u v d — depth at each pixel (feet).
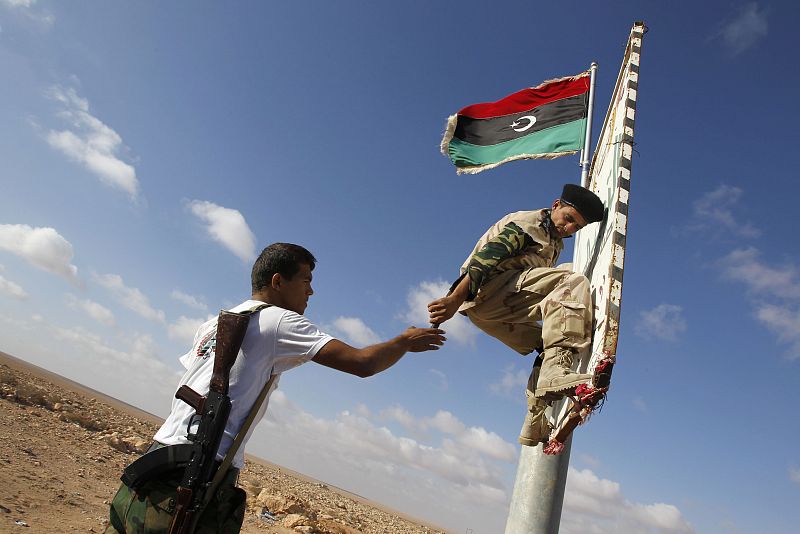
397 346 8.38
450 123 21.40
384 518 73.92
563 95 21.13
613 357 8.25
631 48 10.90
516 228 11.27
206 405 7.38
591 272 11.35
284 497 34.76
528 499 15.49
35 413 37.60
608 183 11.30
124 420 59.77
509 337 11.76
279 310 8.21
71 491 22.18
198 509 6.95
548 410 11.79
